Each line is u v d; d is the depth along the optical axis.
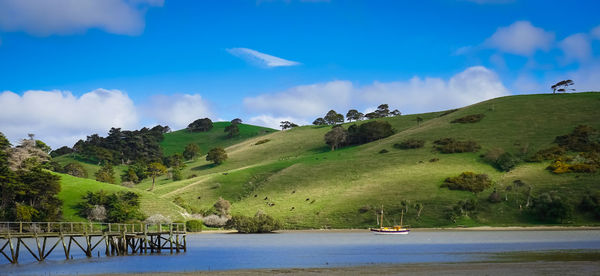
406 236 84.12
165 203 121.50
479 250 53.59
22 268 42.34
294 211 120.44
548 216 99.25
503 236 77.94
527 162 130.50
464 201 108.56
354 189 128.50
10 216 87.25
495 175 125.62
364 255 50.28
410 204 112.75
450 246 60.19
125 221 100.75
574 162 121.00
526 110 180.88
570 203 102.38
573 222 96.88
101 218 100.38
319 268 39.09
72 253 59.09
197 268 40.50
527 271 34.56
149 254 56.75
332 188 133.00
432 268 37.59
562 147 135.12
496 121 173.38
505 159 131.00
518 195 110.81
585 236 74.19
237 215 113.88
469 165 134.75
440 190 118.75
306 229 108.75
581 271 33.97
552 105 181.62
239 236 94.62
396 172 137.00
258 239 83.00
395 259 45.56
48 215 93.50
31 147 123.75
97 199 104.81
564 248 53.50
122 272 38.34
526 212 103.88
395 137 184.50
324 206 120.12
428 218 106.00
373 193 122.88
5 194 94.88
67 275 37.00
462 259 44.47
